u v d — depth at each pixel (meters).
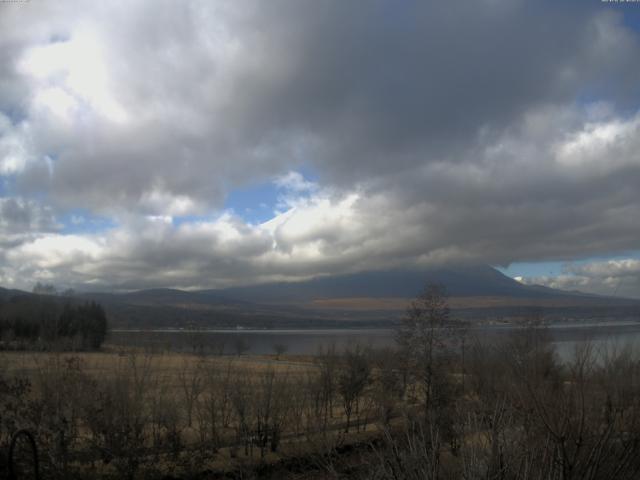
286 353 83.25
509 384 8.24
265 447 18.47
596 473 6.32
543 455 6.32
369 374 24.09
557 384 7.71
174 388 21.52
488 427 7.43
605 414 6.93
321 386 22.88
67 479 12.23
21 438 11.41
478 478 6.20
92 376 15.61
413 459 6.93
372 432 19.25
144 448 14.12
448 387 18.22
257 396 19.19
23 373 13.45
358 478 8.23
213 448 17.70
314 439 15.34
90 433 15.50
